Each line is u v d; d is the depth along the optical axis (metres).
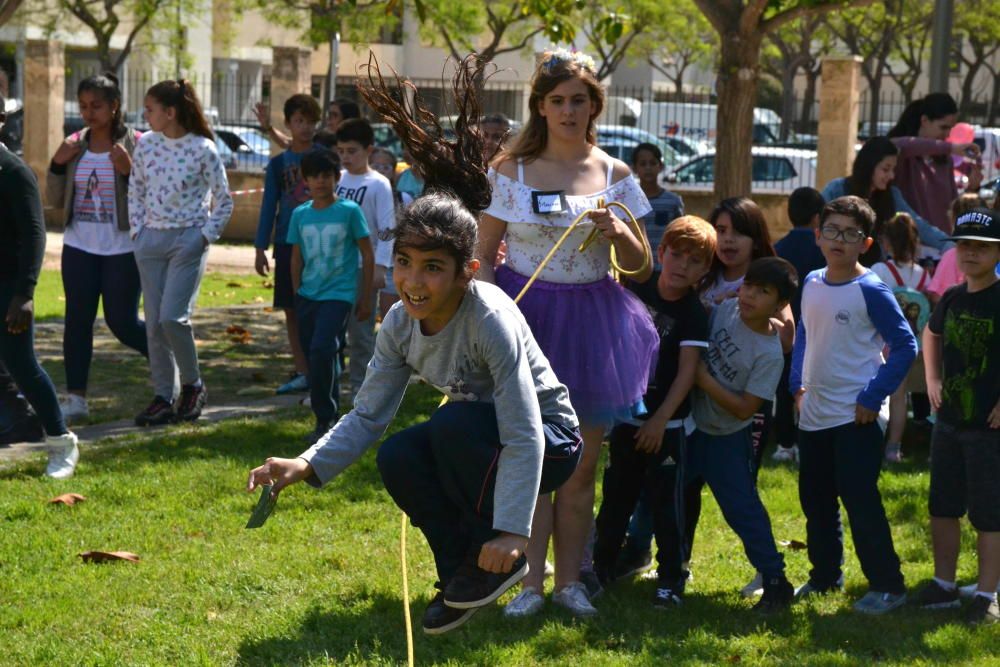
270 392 9.40
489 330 3.55
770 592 5.23
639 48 39.88
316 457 3.72
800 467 5.54
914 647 4.84
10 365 6.67
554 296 4.92
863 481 5.30
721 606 5.29
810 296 5.41
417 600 5.10
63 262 8.23
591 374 4.87
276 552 5.62
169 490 6.54
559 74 4.92
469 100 4.27
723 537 6.26
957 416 5.23
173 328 7.96
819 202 7.64
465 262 3.47
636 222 4.88
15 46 32.50
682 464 5.23
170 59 35.34
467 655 4.57
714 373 5.20
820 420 5.38
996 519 5.15
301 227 7.67
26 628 4.72
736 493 5.30
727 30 11.84
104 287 8.21
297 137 9.21
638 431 5.14
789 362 7.51
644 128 31.25
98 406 8.70
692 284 5.20
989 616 5.16
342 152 8.72
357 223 7.68
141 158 7.89
